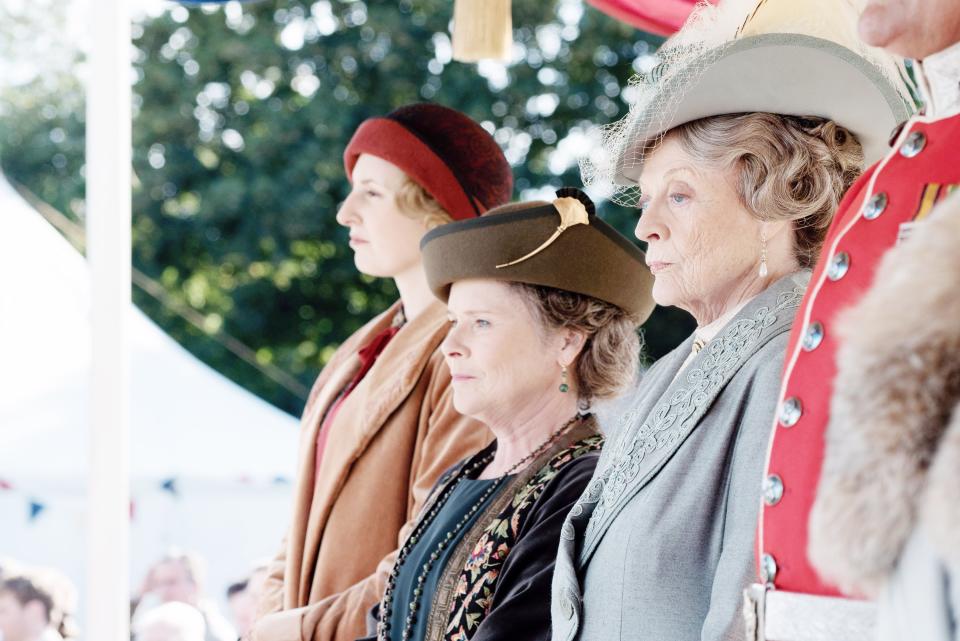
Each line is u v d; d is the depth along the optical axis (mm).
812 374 2137
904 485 1662
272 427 9344
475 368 3311
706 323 2660
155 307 15055
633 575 2410
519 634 2818
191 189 15258
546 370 3293
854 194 2236
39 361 8859
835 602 2041
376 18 14664
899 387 1662
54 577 6832
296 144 14602
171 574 7098
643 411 2641
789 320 2426
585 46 14164
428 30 14688
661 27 4762
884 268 1758
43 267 8953
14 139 16969
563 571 2596
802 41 2488
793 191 2549
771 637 2100
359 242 4242
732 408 2406
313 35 14992
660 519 2414
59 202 16734
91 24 4152
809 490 2090
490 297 3305
